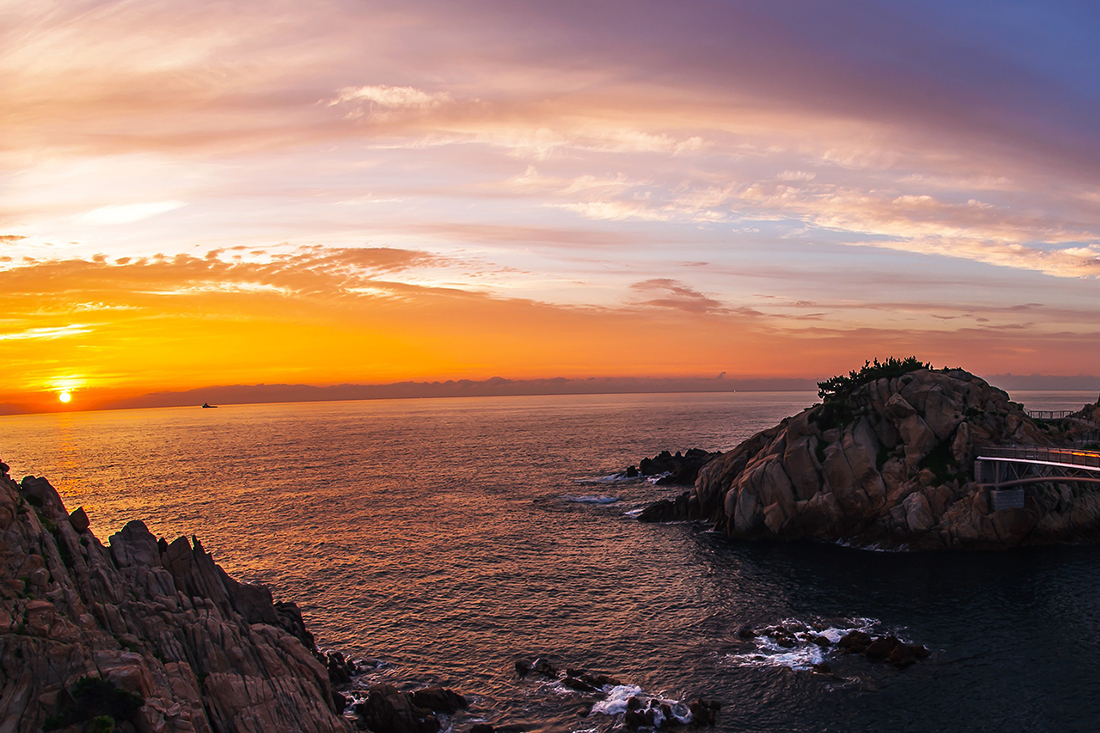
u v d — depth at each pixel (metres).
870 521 101.44
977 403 109.81
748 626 70.62
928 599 76.75
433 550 101.69
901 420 106.25
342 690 57.72
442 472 183.88
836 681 58.09
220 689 42.03
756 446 119.31
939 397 107.06
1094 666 59.59
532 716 53.78
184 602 47.94
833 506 102.81
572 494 146.75
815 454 106.81
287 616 61.19
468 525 118.06
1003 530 95.19
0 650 36.78
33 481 48.72
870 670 59.91
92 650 39.22
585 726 52.22
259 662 46.00
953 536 95.75
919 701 54.66
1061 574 84.00
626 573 89.69
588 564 94.06
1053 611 72.06
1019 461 93.69
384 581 87.06
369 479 173.00
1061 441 109.38
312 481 171.00
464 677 60.50
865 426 107.69
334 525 118.62
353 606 78.31
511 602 79.25
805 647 64.81
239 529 116.00
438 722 52.16
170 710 38.09
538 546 103.69
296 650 50.31
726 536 108.38
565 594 81.88
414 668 62.41
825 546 100.75
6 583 40.12
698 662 62.56
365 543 105.94
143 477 181.62
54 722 35.22
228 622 47.75
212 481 172.75
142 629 43.50
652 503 134.50
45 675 36.94
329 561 96.12
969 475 100.75
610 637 68.81
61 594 41.19
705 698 55.91
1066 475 98.06
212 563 53.41
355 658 64.56
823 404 115.81
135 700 36.75
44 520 46.44
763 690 57.00
